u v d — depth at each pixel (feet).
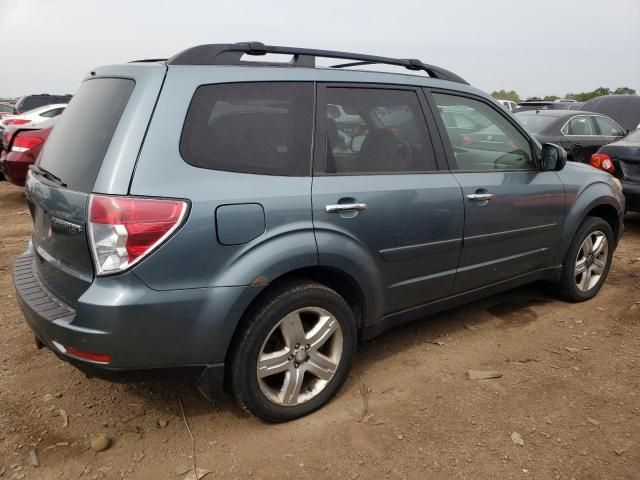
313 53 9.49
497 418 9.22
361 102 9.80
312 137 9.01
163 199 7.36
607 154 20.83
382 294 9.93
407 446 8.49
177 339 7.68
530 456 8.29
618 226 14.97
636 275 16.66
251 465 8.07
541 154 12.69
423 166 10.48
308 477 7.84
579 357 11.41
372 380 10.43
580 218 13.46
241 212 7.93
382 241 9.57
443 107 11.15
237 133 8.28
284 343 8.83
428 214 10.18
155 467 8.01
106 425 8.95
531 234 12.45
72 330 7.43
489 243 11.53
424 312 11.07
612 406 9.63
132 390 9.96
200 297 7.69
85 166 7.77
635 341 12.16
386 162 9.93
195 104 7.94
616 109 39.78
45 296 8.43
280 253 8.22
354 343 9.65
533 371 10.81
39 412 9.21
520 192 11.92
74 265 7.80
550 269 13.46
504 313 13.71
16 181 24.91
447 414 9.32
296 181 8.64
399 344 11.93
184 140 7.74
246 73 8.58
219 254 7.78
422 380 10.44
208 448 8.43
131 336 7.38
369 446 8.49
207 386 8.22
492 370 10.82
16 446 8.36
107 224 7.15
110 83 8.57
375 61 10.29
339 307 9.20
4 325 12.36
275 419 8.91
